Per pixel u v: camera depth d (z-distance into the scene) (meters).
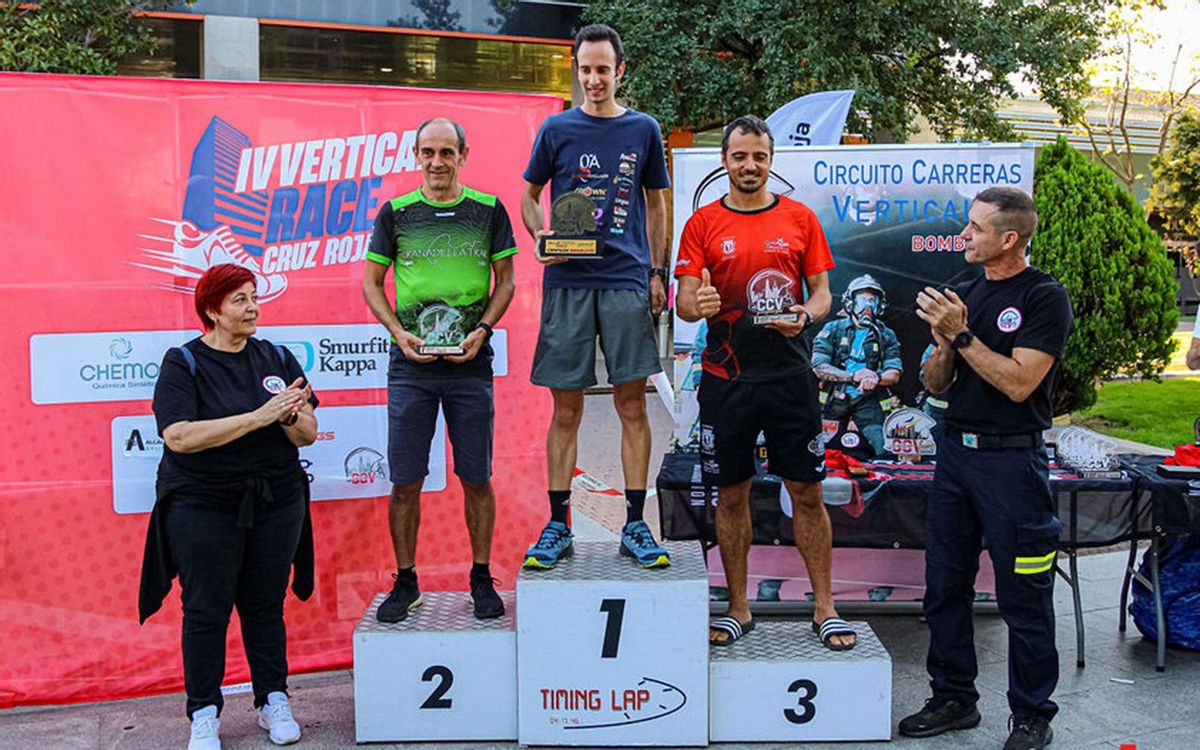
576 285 3.65
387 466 4.50
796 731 3.58
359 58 13.43
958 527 3.62
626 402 3.81
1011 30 13.06
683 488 4.48
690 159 4.88
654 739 3.55
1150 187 17.84
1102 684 4.09
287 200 4.33
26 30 8.80
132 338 4.15
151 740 3.66
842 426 4.91
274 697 3.65
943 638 3.67
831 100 5.94
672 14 12.46
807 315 3.54
